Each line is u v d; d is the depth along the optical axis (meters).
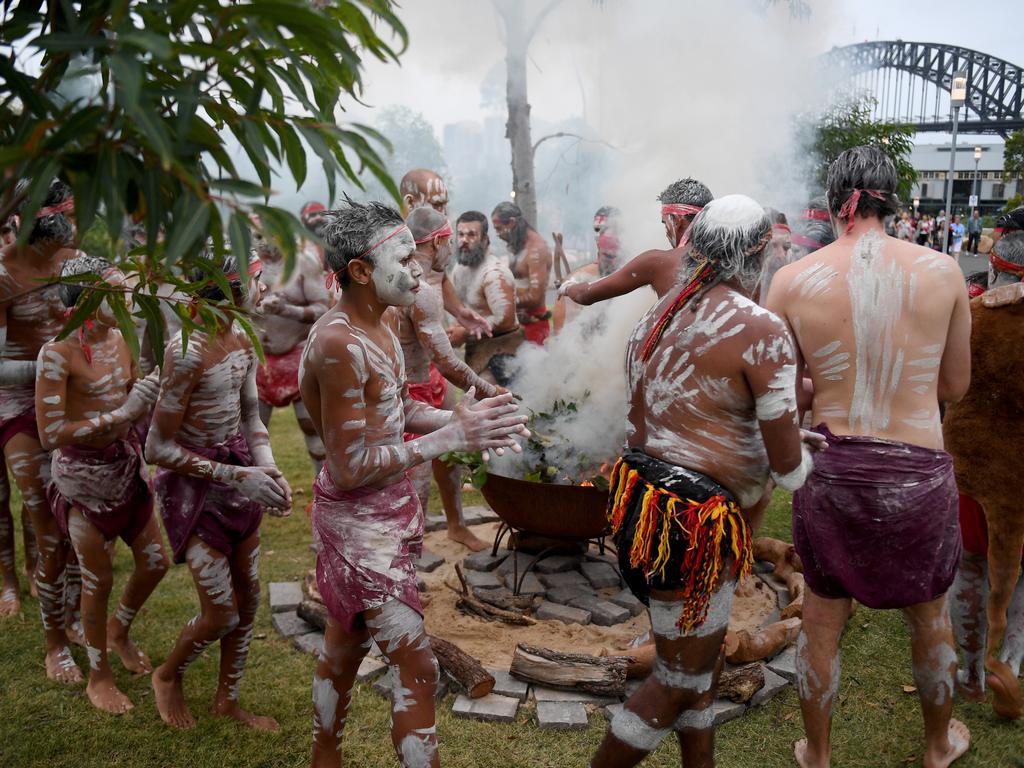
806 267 2.58
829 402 2.54
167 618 3.82
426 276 4.02
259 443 3.04
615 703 3.06
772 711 3.04
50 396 2.86
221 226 1.30
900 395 2.45
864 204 2.50
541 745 2.83
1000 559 2.96
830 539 2.52
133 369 3.21
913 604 2.52
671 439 2.21
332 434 2.22
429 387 4.28
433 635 3.26
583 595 3.87
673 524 2.13
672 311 2.23
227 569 2.83
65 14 1.27
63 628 3.37
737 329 2.09
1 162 1.08
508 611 3.72
